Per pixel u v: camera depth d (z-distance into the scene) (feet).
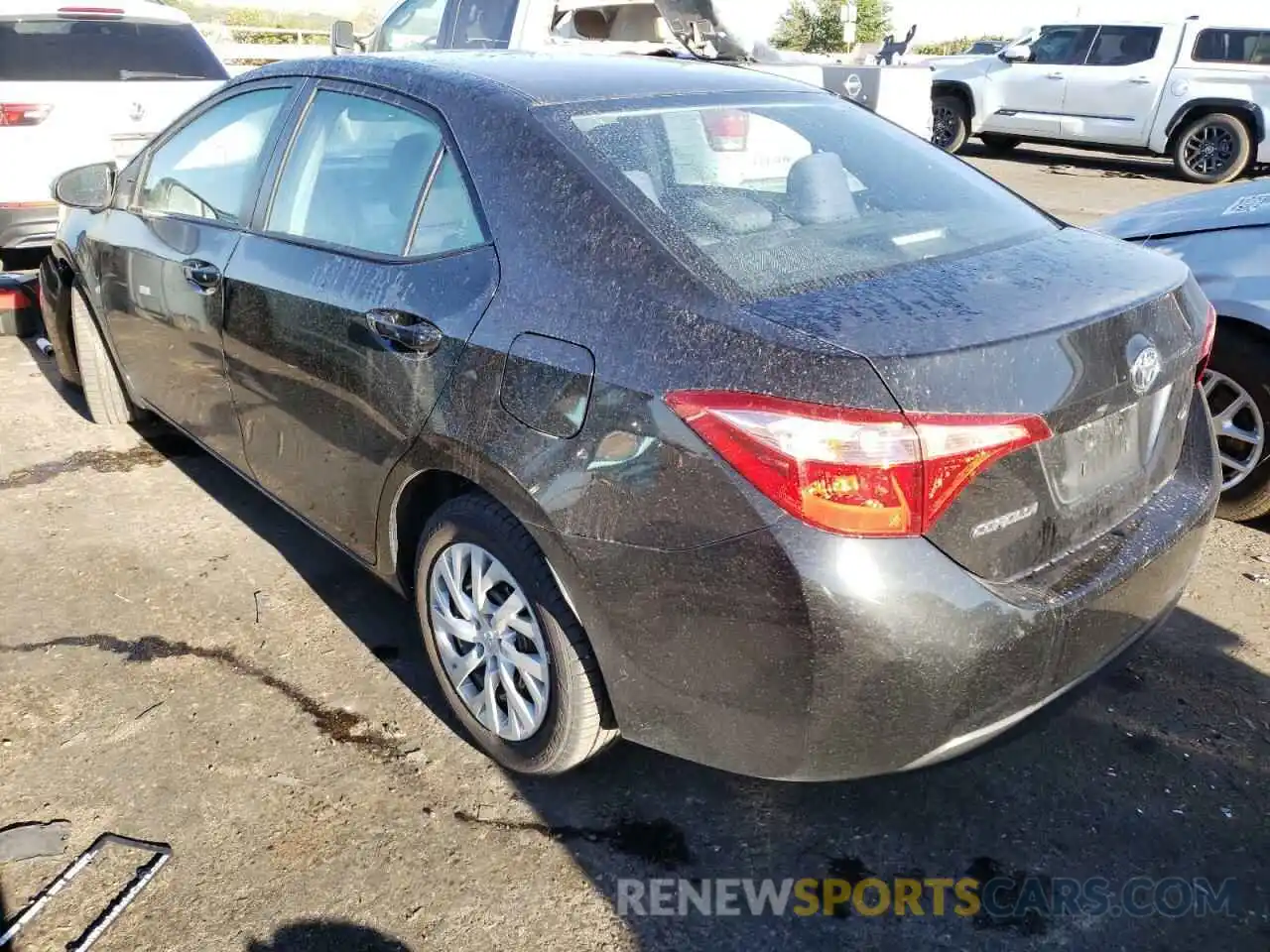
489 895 7.85
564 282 7.75
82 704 9.80
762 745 7.14
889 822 8.59
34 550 12.52
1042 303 7.34
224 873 7.98
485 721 9.02
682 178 8.46
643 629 7.31
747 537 6.68
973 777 9.06
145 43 22.91
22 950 7.28
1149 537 7.94
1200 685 10.30
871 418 6.38
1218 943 7.54
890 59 33.04
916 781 9.00
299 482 10.65
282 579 12.03
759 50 27.91
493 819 8.56
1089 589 7.27
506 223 8.28
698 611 6.99
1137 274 8.23
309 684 10.18
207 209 11.87
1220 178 42.70
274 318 10.20
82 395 17.58
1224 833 8.50
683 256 7.46
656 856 8.24
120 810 8.54
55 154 21.30
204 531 13.14
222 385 11.53
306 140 10.60
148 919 7.56
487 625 8.71
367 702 9.94
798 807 8.73
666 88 9.60
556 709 8.20
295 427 10.37
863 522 6.45
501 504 8.25
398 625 11.20
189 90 22.75
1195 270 13.12
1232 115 41.98
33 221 21.39
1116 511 7.97
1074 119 45.85
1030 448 6.93
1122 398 7.45
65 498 13.91
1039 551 7.29
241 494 14.19
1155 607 8.19
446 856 8.19
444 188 8.89
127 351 13.99
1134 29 43.98
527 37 25.82
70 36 22.00
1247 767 9.22
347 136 10.09
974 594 6.72
